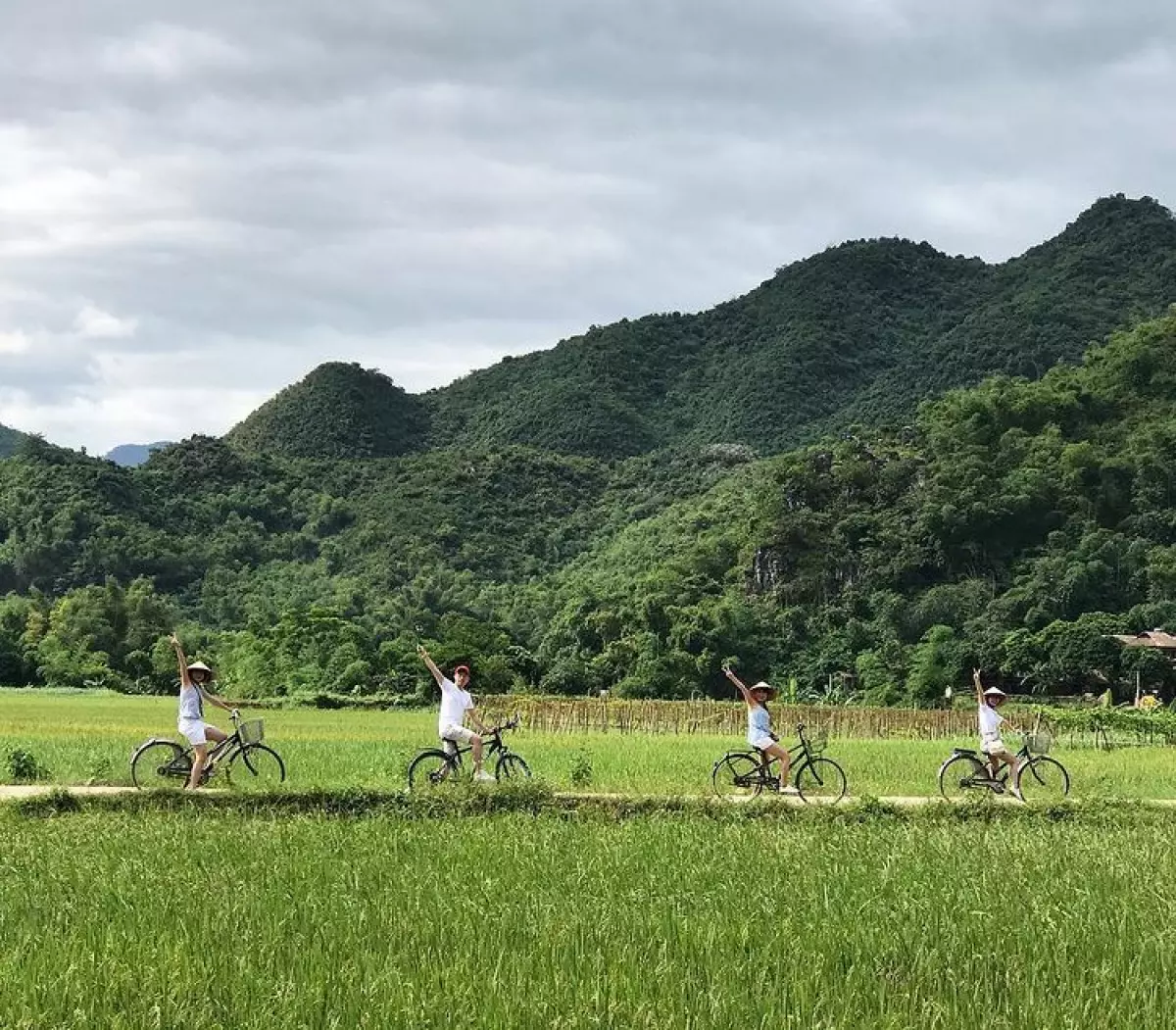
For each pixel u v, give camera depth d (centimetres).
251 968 942
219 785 1958
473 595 13050
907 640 9731
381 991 895
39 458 14325
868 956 1019
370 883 1244
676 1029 848
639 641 9531
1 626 10369
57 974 923
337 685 8169
